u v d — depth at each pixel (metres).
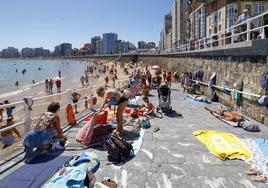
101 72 89.62
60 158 6.20
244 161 6.11
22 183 5.02
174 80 29.02
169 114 11.23
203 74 18.72
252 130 8.45
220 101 14.45
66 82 59.88
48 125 6.57
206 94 17.64
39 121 6.58
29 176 5.30
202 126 9.16
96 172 5.55
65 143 7.21
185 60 27.97
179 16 112.50
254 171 5.53
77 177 4.54
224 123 9.59
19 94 40.34
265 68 9.42
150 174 5.47
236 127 9.03
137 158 6.29
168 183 5.11
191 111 11.91
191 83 20.45
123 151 6.20
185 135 8.08
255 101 10.15
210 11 69.31
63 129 8.77
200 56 20.16
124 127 8.48
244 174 5.46
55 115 7.06
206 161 6.12
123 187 4.96
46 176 5.28
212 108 12.51
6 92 43.50
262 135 8.04
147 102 11.09
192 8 70.62
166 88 11.38
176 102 14.63
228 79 13.22
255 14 60.53
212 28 68.12
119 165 5.90
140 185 5.04
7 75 92.06
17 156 6.42
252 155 6.41
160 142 7.42
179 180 5.22
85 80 53.09
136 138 7.73
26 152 6.38
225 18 61.03
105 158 6.26
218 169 5.70
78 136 7.32
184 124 9.46
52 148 6.70
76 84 54.47
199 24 60.53
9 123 11.48
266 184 5.04
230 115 9.94
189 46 27.23
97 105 13.78
